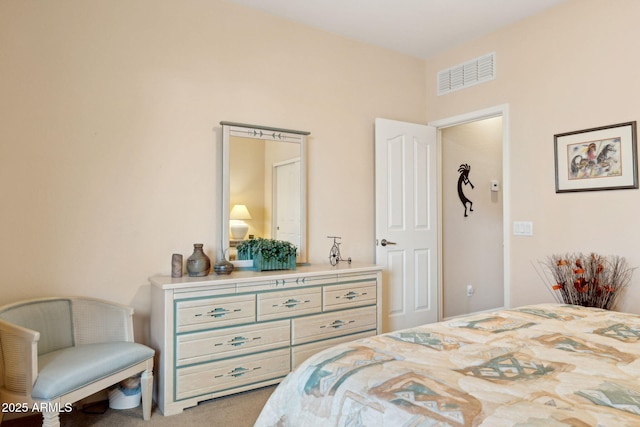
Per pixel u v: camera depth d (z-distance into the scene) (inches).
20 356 74.0
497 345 57.9
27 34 92.5
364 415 42.9
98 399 99.4
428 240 152.9
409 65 157.9
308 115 133.1
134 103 104.8
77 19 98.1
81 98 98.3
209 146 115.1
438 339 61.0
